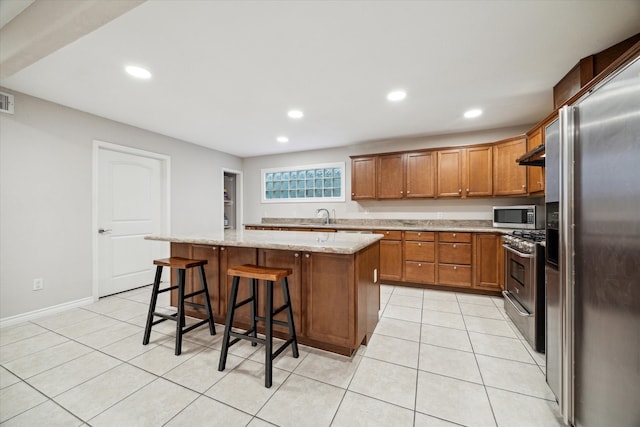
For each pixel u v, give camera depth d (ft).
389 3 4.98
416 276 12.34
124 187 11.78
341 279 6.42
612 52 6.33
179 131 12.90
